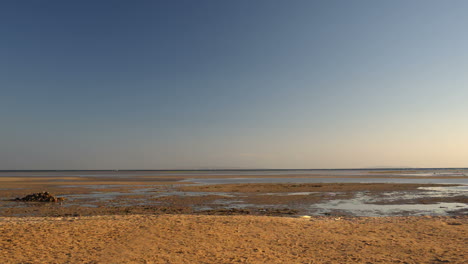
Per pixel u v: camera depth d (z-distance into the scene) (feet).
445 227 45.01
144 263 29.68
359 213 70.85
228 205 84.07
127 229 42.80
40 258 30.63
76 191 123.13
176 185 157.69
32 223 46.39
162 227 44.21
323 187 137.80
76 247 34.47
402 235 40.73
